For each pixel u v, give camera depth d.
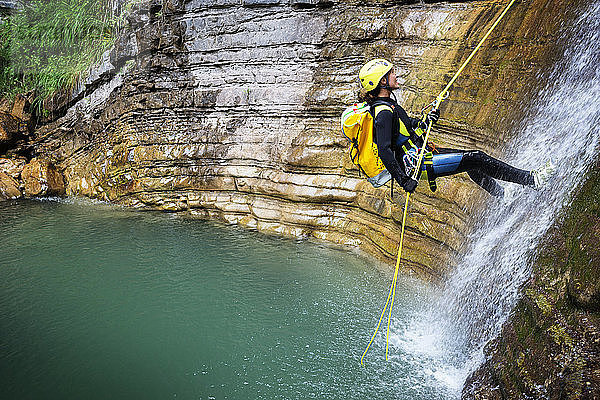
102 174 10.95
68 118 12.17
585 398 2.69
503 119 5.80
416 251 6.45
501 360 3.62
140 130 10.52
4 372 4.65
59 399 4.26
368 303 5.79
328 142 8.20
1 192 11.17
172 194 9.85
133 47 10.90
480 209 5.52
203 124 9.80
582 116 4.45
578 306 3.21
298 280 6.46
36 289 6.37
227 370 4.60
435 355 4.70
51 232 8.63
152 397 4.26
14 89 13.02
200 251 7.57
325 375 4.46
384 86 3.85
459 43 7.00
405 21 7.98
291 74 9.09
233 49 9.59
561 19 5.38
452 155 3.85
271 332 5.22
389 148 3.66
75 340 5.18
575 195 3.81
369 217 7.48
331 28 8.77
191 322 5.48
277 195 8.52
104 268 6.98
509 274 4.27
